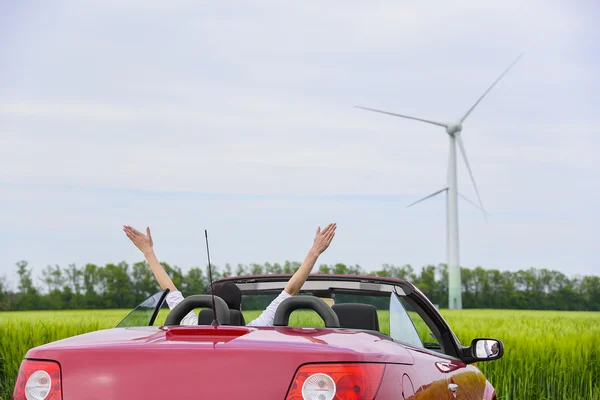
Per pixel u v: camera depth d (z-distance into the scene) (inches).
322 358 124.3
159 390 124.3
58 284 3272.6
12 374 540.4
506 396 523.8
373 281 210.4
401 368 135.6
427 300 208.1
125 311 1457.9
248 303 235.1
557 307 4023.1
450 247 2279.8
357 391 123.2
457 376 172.4
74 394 126.4
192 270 2684.5
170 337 133.2
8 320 684.7
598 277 3996.1
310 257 188.2
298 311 194.5
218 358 125.0
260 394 122.8
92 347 129.6
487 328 856.9
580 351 616.1
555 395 569.3
